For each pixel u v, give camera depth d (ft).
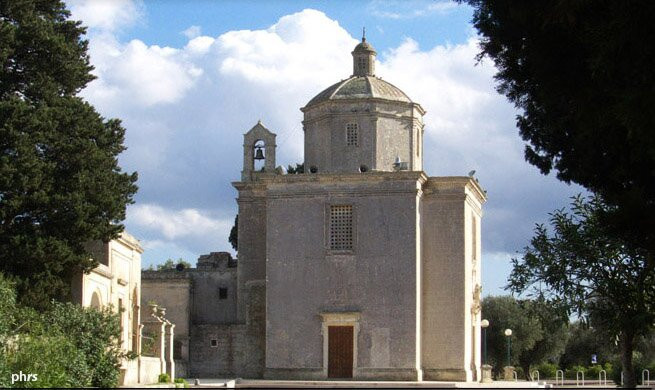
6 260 154.10
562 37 86.84
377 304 208.74
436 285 214.48
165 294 240.53
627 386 109.70
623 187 99.35
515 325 307.17
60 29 179.42
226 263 262.88
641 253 106.73
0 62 163.02
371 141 219.82
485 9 99.76
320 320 211.00
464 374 210.59
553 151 109.19
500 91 106.63
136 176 178.60
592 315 111.75
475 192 227.81
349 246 212.23
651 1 71.41
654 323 109.40
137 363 177.37
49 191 162.09
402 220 209.87
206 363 231.50
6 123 159.33
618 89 78.07
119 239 189.06
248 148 236.63
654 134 74.69
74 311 146.82
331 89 225.97
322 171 221.87
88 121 171.12
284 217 215.10
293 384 196.24
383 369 206.90
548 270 111.86
